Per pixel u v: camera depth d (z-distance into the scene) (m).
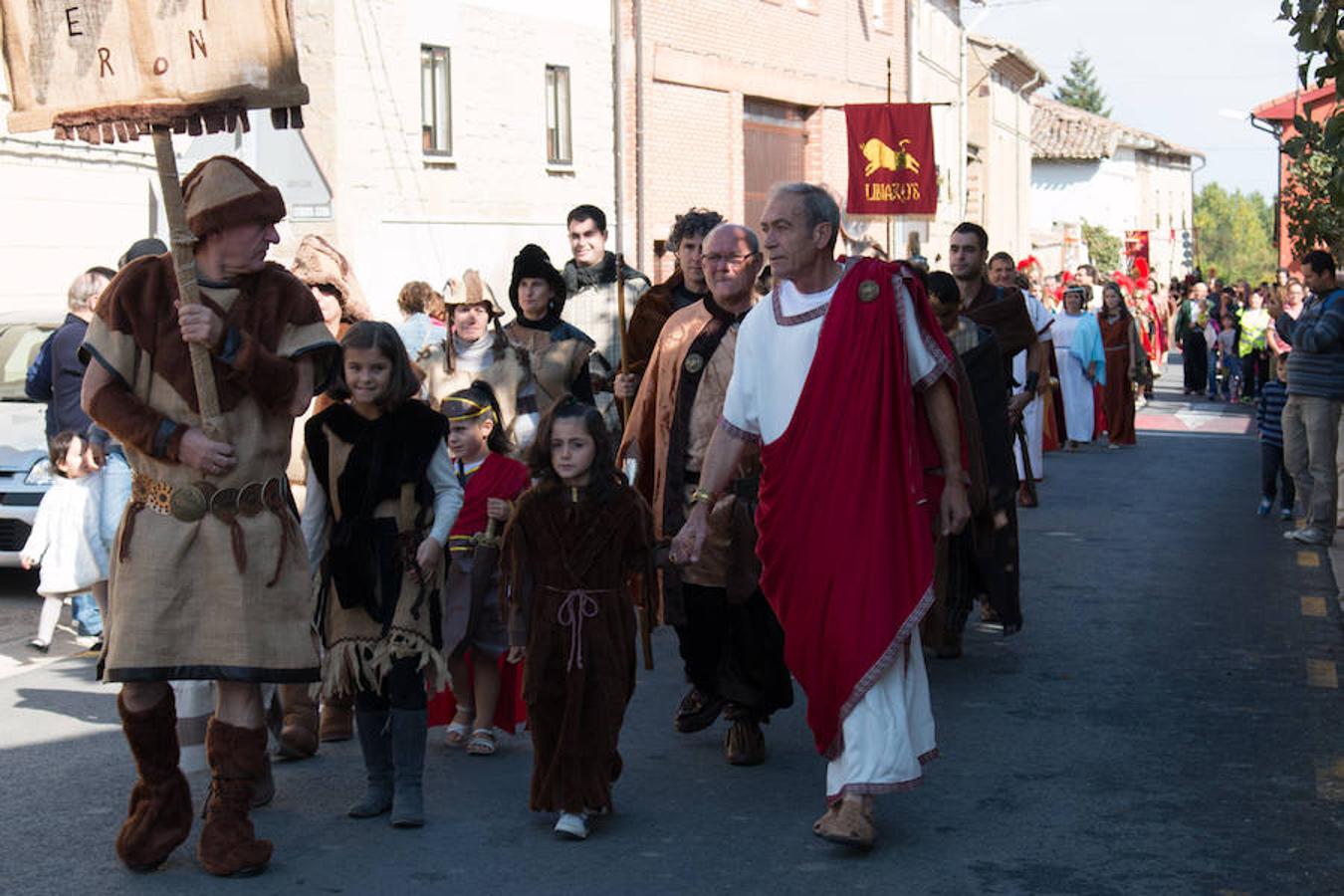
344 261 7.75
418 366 7.77
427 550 5.97
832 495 5.79
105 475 9.15
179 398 5.33
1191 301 35.34
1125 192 75.62
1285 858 5.70
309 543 6.12
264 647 5.37
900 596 5.76
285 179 16.47
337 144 17.67
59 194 14.53
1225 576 11.45
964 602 8.82
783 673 6.84
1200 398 33.91
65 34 5.39
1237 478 17.94
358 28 17.92
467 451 6.97
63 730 7.42
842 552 5.75
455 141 19.58
